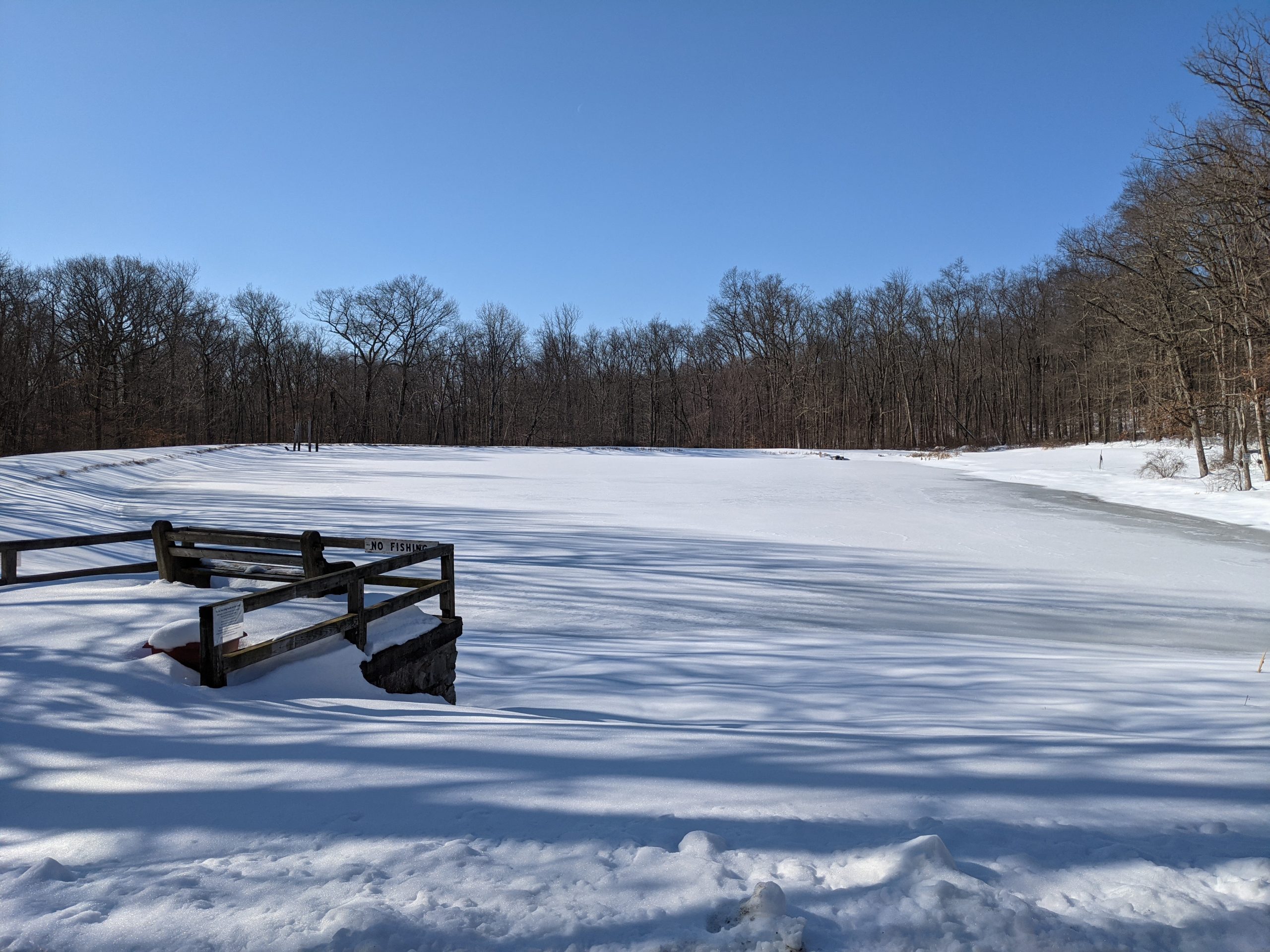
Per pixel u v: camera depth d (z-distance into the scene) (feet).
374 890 7.79
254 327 212.23
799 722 16.61
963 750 12.86
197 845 8.91
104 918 7.38
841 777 11.29
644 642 27.32
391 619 19.02
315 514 59.21
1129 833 9.30
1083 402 192.03
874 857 8.26
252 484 85.61
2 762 11.04
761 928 6.86
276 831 9.23
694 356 269.64
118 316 178.19
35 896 7.75
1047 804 10.22
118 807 9.86
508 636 27.84
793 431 251.80
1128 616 34.17
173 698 13.62
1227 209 78.69
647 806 10.01
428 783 10.68
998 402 240.94
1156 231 88.38
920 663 23.95
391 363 233.76
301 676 15.79
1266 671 22.50
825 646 26.96
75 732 12.03
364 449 181.37
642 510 69.41
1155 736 14.43
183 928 7.19
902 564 45.50
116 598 18.44
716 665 23.75
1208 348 90.79
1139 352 107.96
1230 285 82.69
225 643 15.01
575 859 8.41
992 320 239.91
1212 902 7.47
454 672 20.48
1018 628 31.55
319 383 224.12
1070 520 67.46
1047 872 8.17
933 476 119.85
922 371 245.45
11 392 145.38
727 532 56.90
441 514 60.90
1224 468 97.45
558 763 11.64
